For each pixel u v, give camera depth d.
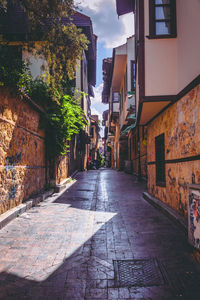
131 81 13.96
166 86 6.06
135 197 9.20
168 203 6.66
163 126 7.03
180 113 5.66
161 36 6.12
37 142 8.70
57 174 10.89
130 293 3.03
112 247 4.41
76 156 19.97
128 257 4.00
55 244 4.53
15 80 5.84
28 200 7.48
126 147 25.05
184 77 5.46
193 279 3.31
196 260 3.77
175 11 6.16
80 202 8.29
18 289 3.10
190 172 5.11
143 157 14.92
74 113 10.89
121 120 19.69
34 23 6.68
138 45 6.22
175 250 4.20
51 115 9.50
